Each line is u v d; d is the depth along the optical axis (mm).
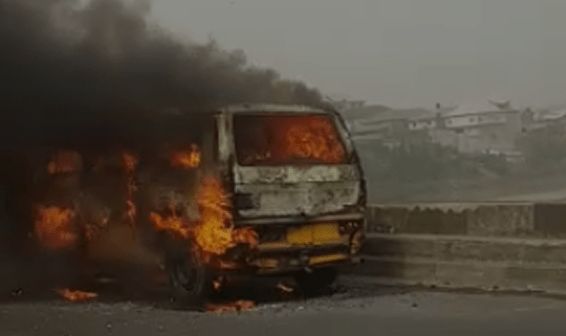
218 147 9875
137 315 9445
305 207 9992
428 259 11586
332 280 10859
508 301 9781
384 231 12828
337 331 8148
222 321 8891
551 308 9188
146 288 11281
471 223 11953
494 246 10953
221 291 10172
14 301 10734
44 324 8914
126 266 11367
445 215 12195
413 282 11562
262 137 10164
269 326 8516
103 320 9125
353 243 10375
